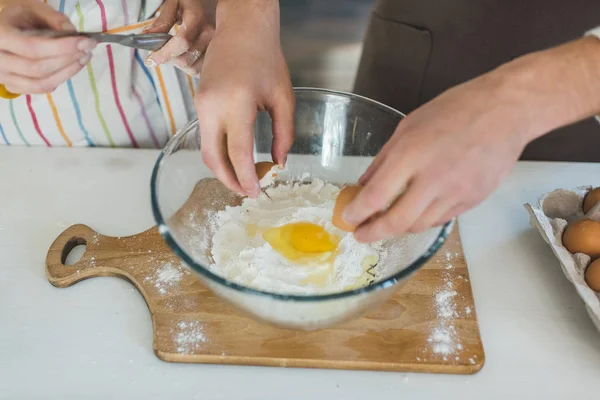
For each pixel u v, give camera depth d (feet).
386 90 4.65
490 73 1.83
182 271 2.78
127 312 2.67
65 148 3.73
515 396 2.34
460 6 3.85
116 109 3.78
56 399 2.30
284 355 2.42
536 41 3.78
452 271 2.81
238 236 2.80
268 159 3.09
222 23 2.52
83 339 2.54
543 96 1.75
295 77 6.22
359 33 6.18
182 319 2.56
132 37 2.62
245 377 2.41
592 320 2.54
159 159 2.47
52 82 2.64
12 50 2.48
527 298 2.76
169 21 3.10
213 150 2.37
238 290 2.01
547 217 2.99
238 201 3.02
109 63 3.56
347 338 2.49
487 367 2.45
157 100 3.91
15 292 2.74
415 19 4.11
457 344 2.48
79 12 3.35
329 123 3.10
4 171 3.51
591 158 4.22
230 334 2.50
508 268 2.91
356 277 2.60
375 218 1.90
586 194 3.05
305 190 3.14
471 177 1.70
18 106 3.64
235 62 2.32
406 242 2.56
